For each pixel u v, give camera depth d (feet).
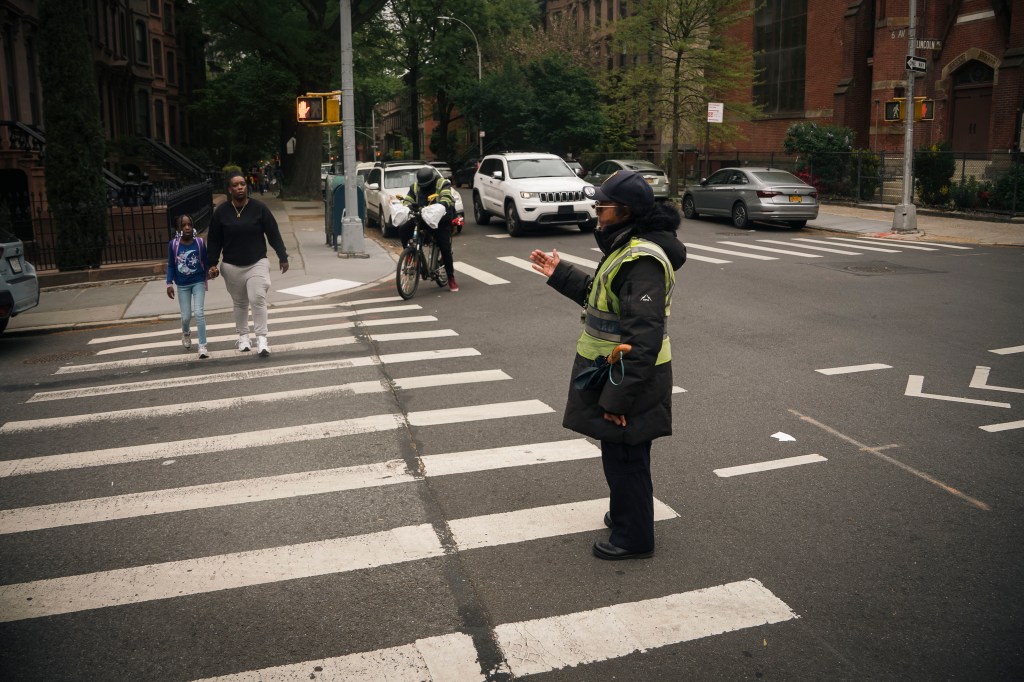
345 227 54.95
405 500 16.46
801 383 24.48
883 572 13.39
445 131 202.28
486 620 12.09
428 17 158.92
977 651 11.20
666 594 12.76
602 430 13.23
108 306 40.91
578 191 64.80
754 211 67.31
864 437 19.79
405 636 11.69
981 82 88.79
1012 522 15.15
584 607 12.41
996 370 25.68
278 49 113.80
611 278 12.92
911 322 32.86
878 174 86.22
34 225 59.57
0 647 11.57
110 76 106.63
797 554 14.03
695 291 40.34
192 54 170.09
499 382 25.07
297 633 11.81
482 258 54.29
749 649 11.32
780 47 116.26
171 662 11.15
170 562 14.01
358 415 21.99
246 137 171.63
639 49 100.07
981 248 55.57
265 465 18.51
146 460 19.02
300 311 38.27
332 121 53.83
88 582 13.39
